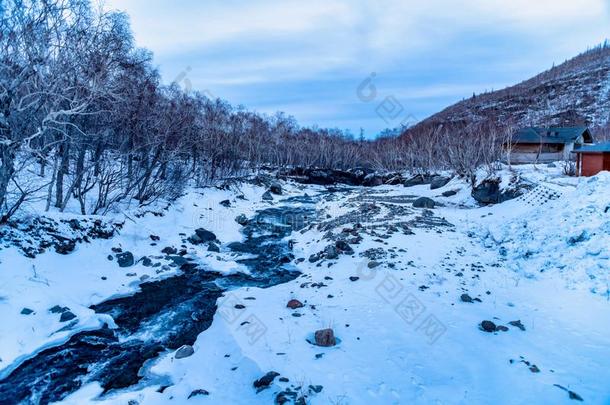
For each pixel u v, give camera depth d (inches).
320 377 217.3
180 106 845.2
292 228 728.3
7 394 221.8
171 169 829.2
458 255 440.8
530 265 381.1
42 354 263.9
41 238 394.6
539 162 1272.1
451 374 219.6
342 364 231.6
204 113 1160.2
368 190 1362.0
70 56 423.8
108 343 288.0
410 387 207.6
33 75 392.5
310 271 446.0
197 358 256.8
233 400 202.7
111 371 248.5
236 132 1314.0
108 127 540.7
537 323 275.9
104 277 403.5
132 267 446.9
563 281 335.3
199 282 422.9
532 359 230.1
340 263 439.8
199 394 209.5
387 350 248.2
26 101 411.5
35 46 390.9
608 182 441.7
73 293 356.2
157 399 210.7
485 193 779.4
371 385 209.3
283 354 244.5
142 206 633.0
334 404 192.4
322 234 606.9
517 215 559.8
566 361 226.4
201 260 502.6
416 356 239.9
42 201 524.4
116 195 600.4
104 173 621.9
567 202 459.5
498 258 423.8
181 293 389.4
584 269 337.4
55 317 306.8
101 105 515.2
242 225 734.5
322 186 1610.5
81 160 527.8
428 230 554.6
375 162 1918.1
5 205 390.0
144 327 316.2
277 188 1234.6
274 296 363.3
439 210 752.3
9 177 383.9
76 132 498.0
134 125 593.3
